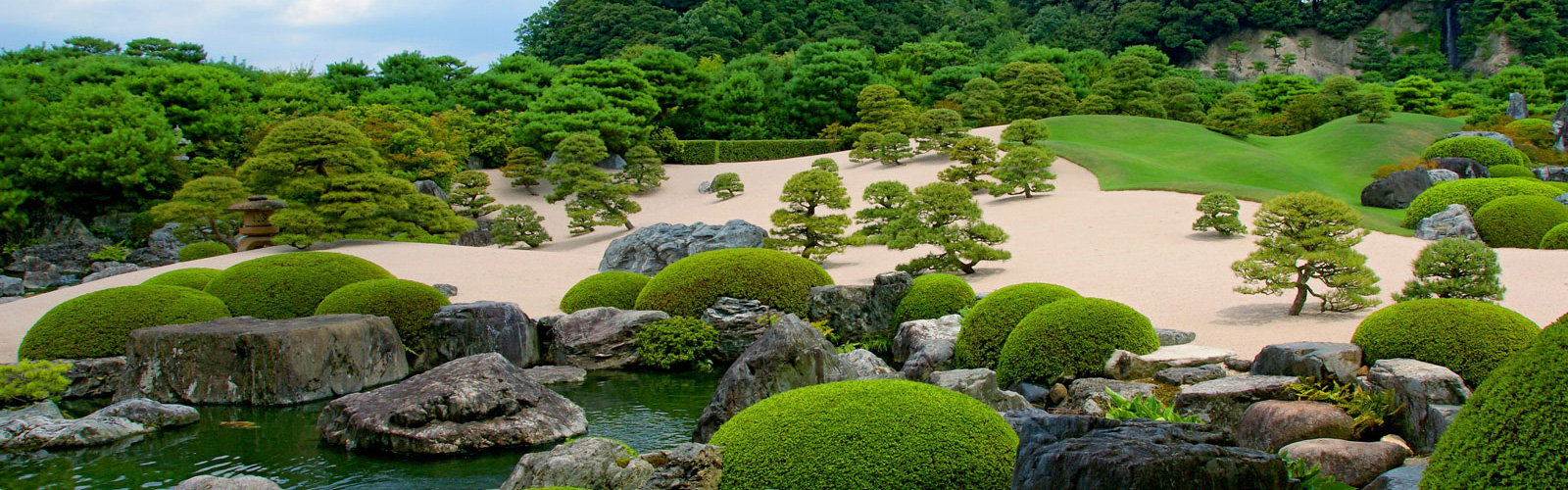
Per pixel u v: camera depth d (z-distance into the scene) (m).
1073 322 11.99
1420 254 15.04
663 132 56.47
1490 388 4.18
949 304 16.83
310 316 17.05
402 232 33.75
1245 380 10.00
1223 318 16.05
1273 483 4.88
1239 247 24.06
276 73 58.34
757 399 9.76
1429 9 102.25
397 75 61.91
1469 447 4.11
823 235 26.66
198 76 44.88
